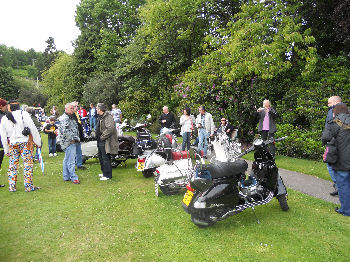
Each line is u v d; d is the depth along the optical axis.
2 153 7.33
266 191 4.69
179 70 17.48
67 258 3.68
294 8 10.89
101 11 26.56
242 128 11.73
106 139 7.04
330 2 11.20
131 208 5.29
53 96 36.78
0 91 59.66
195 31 16.73
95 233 4.34
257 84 11.56
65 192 6.27
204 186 4.10
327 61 11.48
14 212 5.16
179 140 12.86
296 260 3.46
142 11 17.89
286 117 10.36
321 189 5.96
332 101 5.36
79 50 28.16
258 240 3.96
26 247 3.97
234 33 10.84
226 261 3.49
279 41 9.71
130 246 3.93
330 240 3.88
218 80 11.78
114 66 24.72
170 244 3.95
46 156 10.61
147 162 6.70
